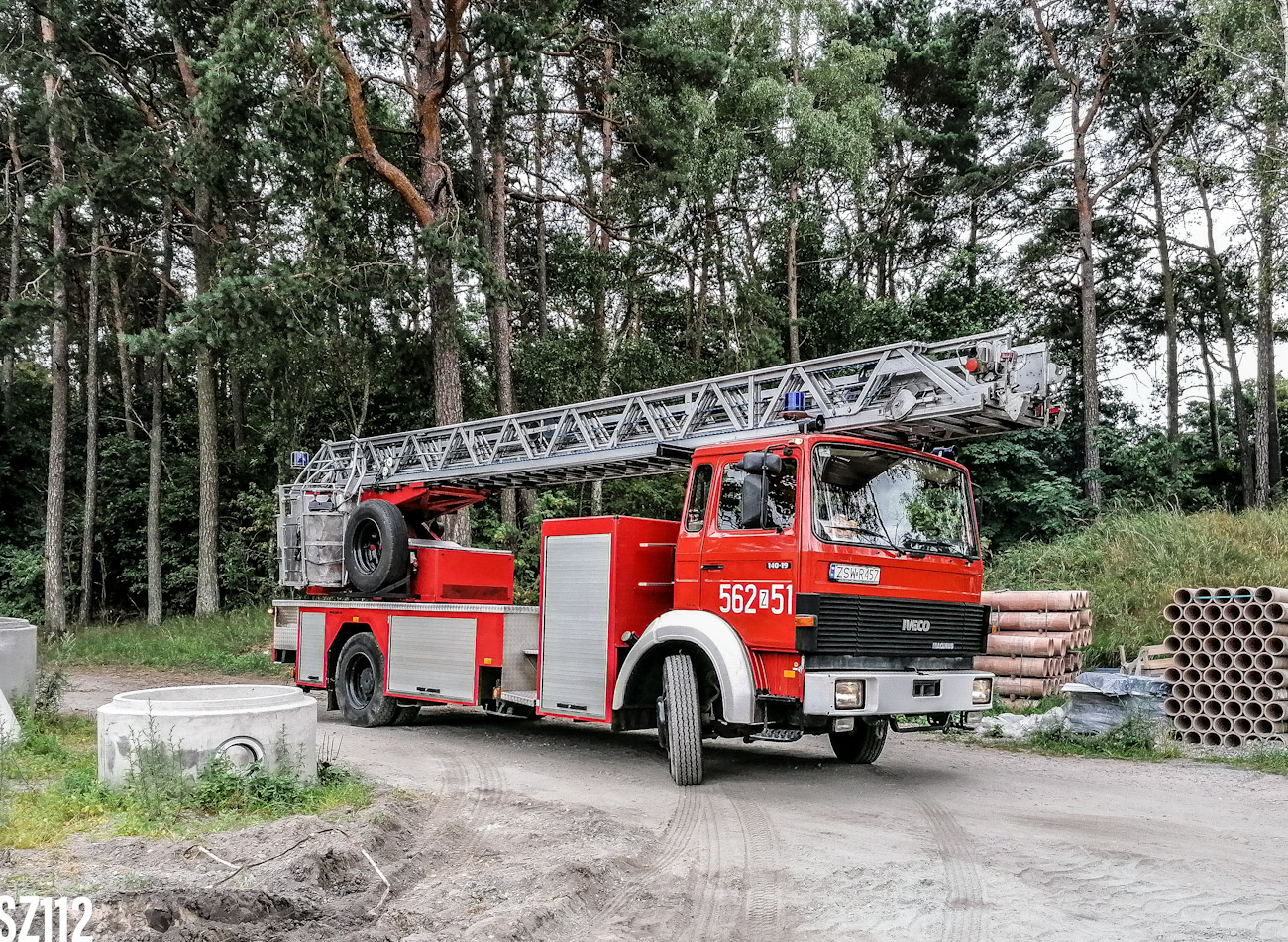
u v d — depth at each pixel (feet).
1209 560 46.62
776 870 17.48
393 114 72.59
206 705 21.36
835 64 76.84
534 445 35.47
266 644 63.67
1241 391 95.35
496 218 72.23
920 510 25.30
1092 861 17.94
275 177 63.82
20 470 93.81
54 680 32.37
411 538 38.19
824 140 71.15
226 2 72.74
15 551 87.40
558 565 28.96
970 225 103.30
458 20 54.44
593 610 27.66
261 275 54.03
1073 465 83.46
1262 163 68.54
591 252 78.07
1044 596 37.47
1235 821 21.30
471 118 72.18
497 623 31.12
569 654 28.27
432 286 60.34
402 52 62.59
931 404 24.47
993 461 65.10
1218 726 30.73
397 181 57.72
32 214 70.38
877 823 21.02
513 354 79.20
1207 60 73.77
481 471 35.76
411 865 17.31
